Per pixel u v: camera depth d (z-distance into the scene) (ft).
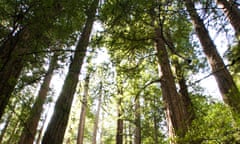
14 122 32.12
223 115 11.20
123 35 20.45
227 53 11.55
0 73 13.32
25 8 12.05
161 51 24.70
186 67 28.55
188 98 27.68
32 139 28.37
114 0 16.01
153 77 35.35
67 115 14.90
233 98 12.01
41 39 13.85
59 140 13.74
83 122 51.96
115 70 26.45
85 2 14.19
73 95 15.99
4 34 12.87
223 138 10.77
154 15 17.97
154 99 37.73
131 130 59.47
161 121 43.96
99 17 17.01
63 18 13.16
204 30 22.02
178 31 24.23
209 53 20.59
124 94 31.32
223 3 19.12
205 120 11.62
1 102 14.21
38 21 12.34
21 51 13.16
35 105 29.25
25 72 16.62
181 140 12.14
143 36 22.48
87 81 25.16
